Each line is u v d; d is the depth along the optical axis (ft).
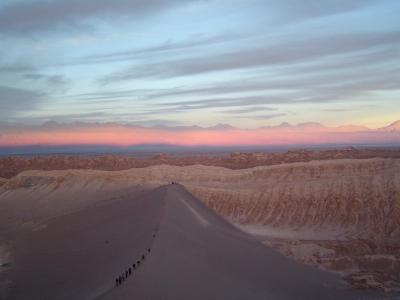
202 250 130.52
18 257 170.71
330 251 200.44
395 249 209.67
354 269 173.68
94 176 391.65
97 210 236.02
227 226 187.73
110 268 117.08
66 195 357.82
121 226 173.58
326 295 125.18
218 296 96.94
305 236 248.32
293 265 148.05
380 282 152.05
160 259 110.22
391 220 258.16
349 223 265.13
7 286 130.62
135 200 226.38
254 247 154.61
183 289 95.04
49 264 148.77
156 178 386.73
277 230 264.52
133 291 88.33
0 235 235.40
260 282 118.11
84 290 107.14
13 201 357.41
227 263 126.41
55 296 110.32
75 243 170.09
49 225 232.73
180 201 199.62
